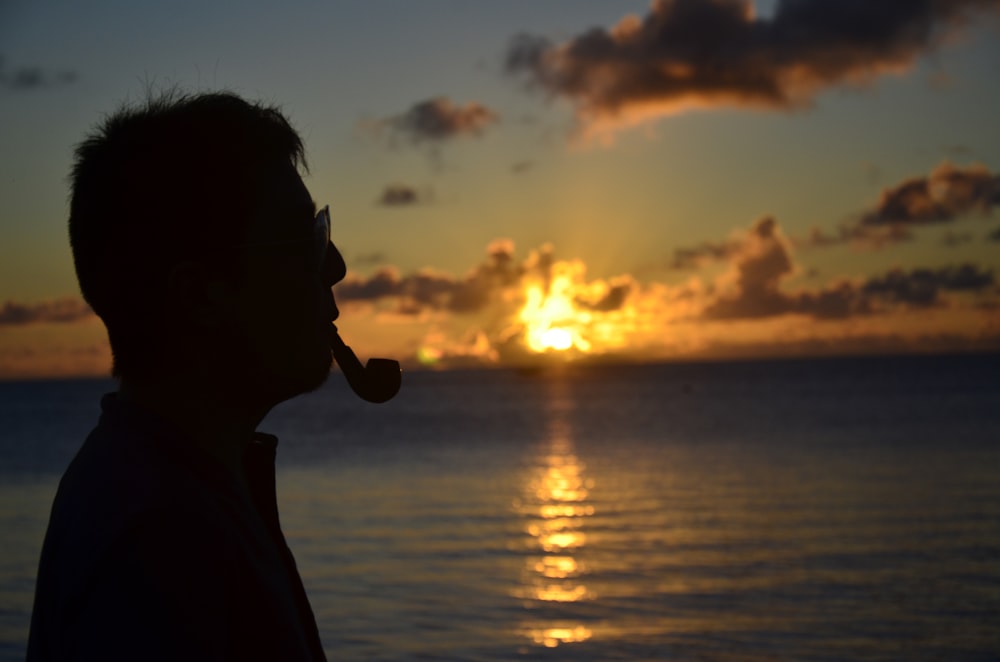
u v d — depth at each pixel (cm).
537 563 1784
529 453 4556
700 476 3356
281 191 125
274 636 110
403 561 1811
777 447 4488
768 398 10831
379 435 6331
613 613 1378
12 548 1900
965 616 1356
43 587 112
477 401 13075
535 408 10325
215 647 102
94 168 119
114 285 118
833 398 9869
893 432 5169
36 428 7562
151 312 118
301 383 128
